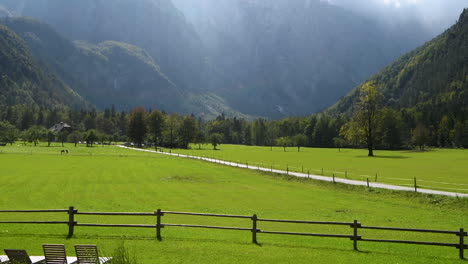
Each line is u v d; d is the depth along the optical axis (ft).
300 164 272.72
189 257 55.42
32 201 120.47
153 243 63.41
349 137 403.75
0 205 112.68
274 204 122.21
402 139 588.50
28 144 606.96
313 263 54.13
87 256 45.52
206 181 184.24
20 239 64.80
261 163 282.15
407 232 84.94
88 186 157.99
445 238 79.15
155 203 121.39
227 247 61.87
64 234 69.41
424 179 176.24
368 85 390.21
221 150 522.88
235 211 109.09
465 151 517.55
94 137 592.19
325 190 155.53
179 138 587.27
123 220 92.73
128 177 192.44
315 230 85.51
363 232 84.38
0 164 242.58
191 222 92.84
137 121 590.96
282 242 69.21
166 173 211.41
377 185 152.97
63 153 372.79
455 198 121.49
